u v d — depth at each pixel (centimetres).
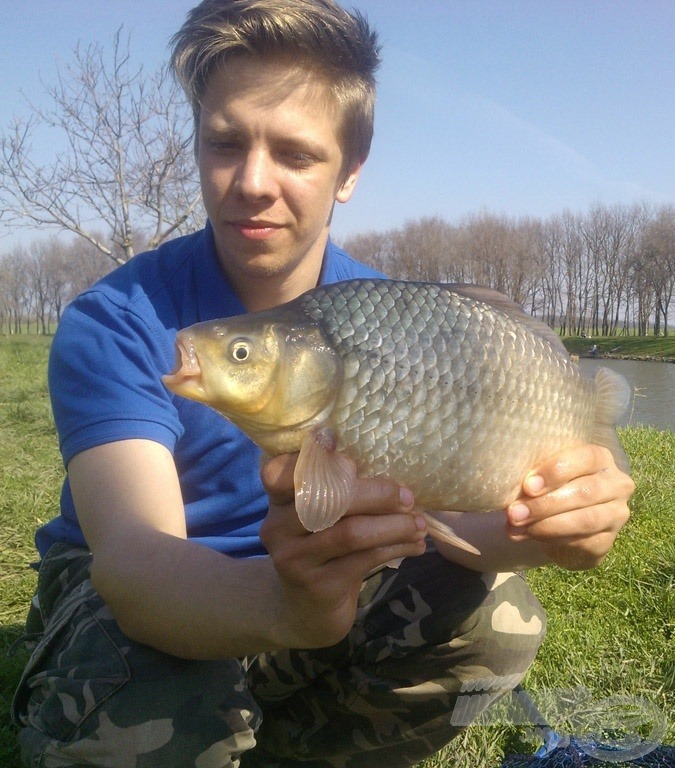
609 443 70
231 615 56
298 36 69
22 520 173
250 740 65
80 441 66
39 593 78
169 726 61
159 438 68
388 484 52
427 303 59
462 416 58
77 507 66
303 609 53
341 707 79
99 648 64
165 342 73
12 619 123
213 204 73
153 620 58
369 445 56
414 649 75
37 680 66
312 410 54
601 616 123
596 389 69
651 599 127
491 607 76
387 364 56
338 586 52
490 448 60
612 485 63
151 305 74
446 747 89
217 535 78
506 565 74
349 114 75
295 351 54
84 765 61
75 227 559
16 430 296
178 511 65
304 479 50
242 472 77
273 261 74
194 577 58
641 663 108
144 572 58
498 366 60
